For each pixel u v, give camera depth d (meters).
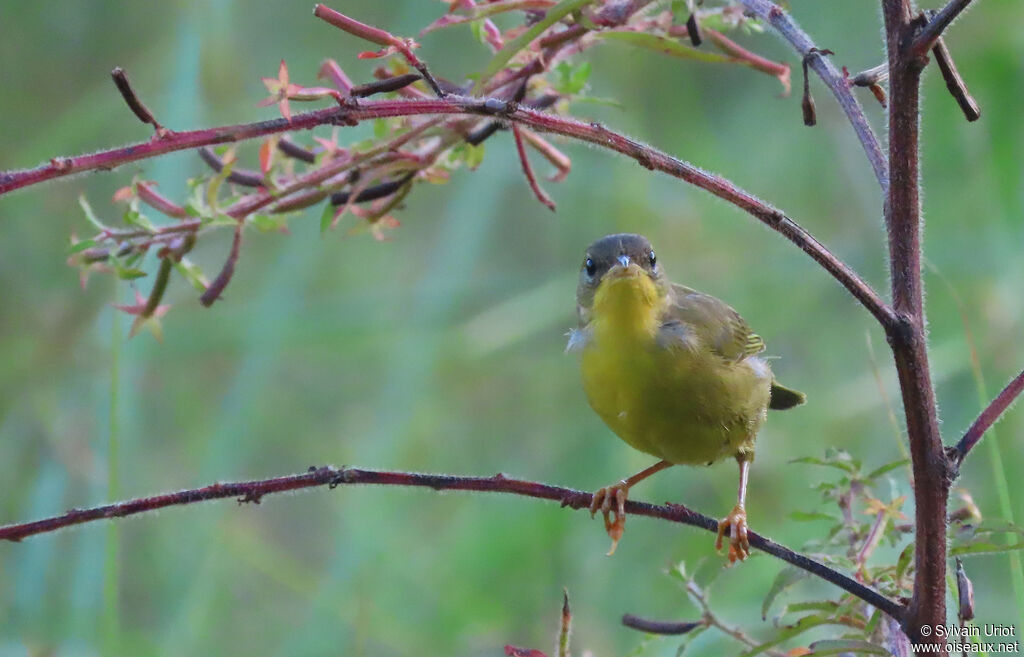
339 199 7.11
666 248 13.95
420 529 12.30
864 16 14.75
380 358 13.15
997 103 13.41
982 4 13.81
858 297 5.08
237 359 12.29
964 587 5.36
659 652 10.27
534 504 12.20
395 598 11.24
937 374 11.96
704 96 15.18
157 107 12.44
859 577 6.11
